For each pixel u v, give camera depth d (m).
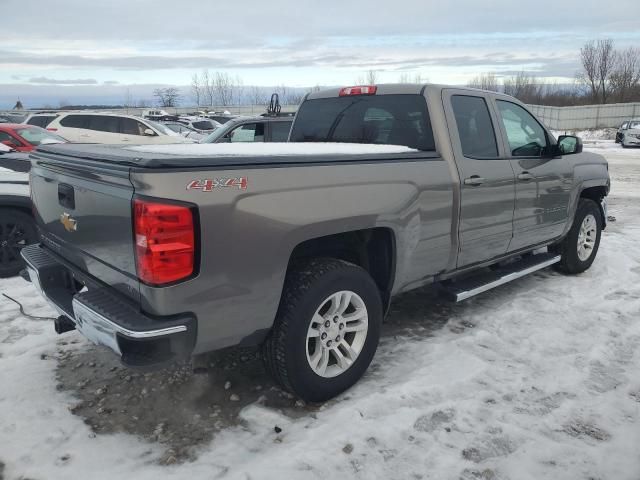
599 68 53.06
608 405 3.21
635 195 12.15
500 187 4.21
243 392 3.37
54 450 2.78
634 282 5.52
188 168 2.52
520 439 2.88
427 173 3.60
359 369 3.37
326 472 2.61
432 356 3.79
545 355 3.86
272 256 2.81
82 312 2.75
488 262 4.45
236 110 58.16
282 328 2.97
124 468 2.65
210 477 2.58
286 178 2.84
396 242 3.44
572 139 4.85
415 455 2.75
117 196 2.60
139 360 2.55
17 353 3.84
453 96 4.04
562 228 5.27
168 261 2.46
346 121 4.47
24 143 10.71
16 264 5.68
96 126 14.65
